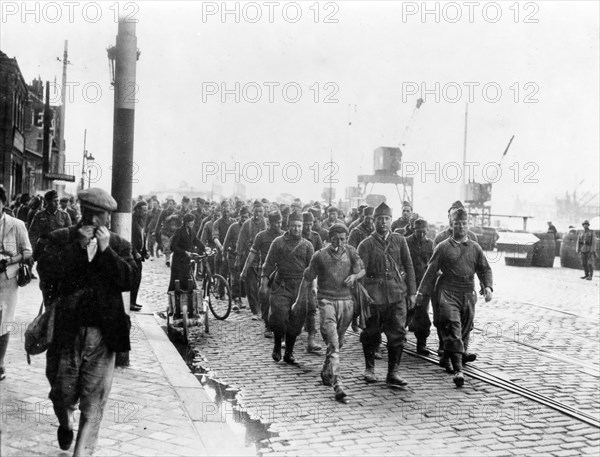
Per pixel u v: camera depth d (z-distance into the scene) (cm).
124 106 721
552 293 1636
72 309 417
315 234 1005
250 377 729
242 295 1247
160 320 1066
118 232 717
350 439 531
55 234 421
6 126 3044
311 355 854
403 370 784
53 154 4509
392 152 3694
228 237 1248
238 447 491
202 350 864
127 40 722
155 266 1948
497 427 570
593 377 757
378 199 3681
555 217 8138
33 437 477
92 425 424
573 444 530
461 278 750
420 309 852
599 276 2242
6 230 600
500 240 2675
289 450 503
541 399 657
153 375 686
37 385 611
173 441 488
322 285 694
